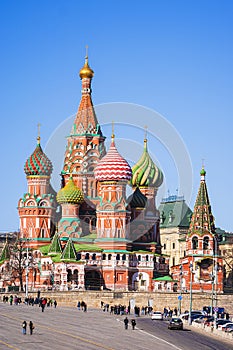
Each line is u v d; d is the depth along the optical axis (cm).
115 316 19150
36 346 12925
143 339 14312
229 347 13912
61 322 16575
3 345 12925
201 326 17200
